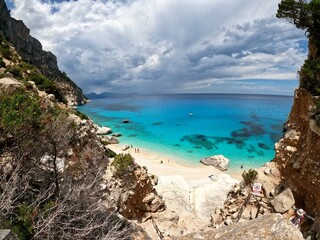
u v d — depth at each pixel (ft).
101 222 28.91
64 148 36.50
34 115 28.30
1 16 450.71
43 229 21.84
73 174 38.17
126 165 83.20
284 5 75.15
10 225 20.18
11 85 44.04
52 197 29.55
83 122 70.08
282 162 81.35
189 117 472.03
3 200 20.81
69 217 24.20
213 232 21.44
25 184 26.66
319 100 63.41
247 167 190.70
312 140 65.77
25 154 28.66
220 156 194.80
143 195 93.66
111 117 466.29
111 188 72.18
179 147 246.47
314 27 72.59
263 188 79.82
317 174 62.59
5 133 26.35
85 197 29.30
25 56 488.02
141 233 35.12
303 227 60.85
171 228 90.74
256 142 266.36
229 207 84.84
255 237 19.16
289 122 85.25
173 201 122.01
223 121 418.10
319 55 72.84
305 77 73.00
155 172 170.30
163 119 441.27
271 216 20.57
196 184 150.41
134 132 316.60
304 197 69.56
